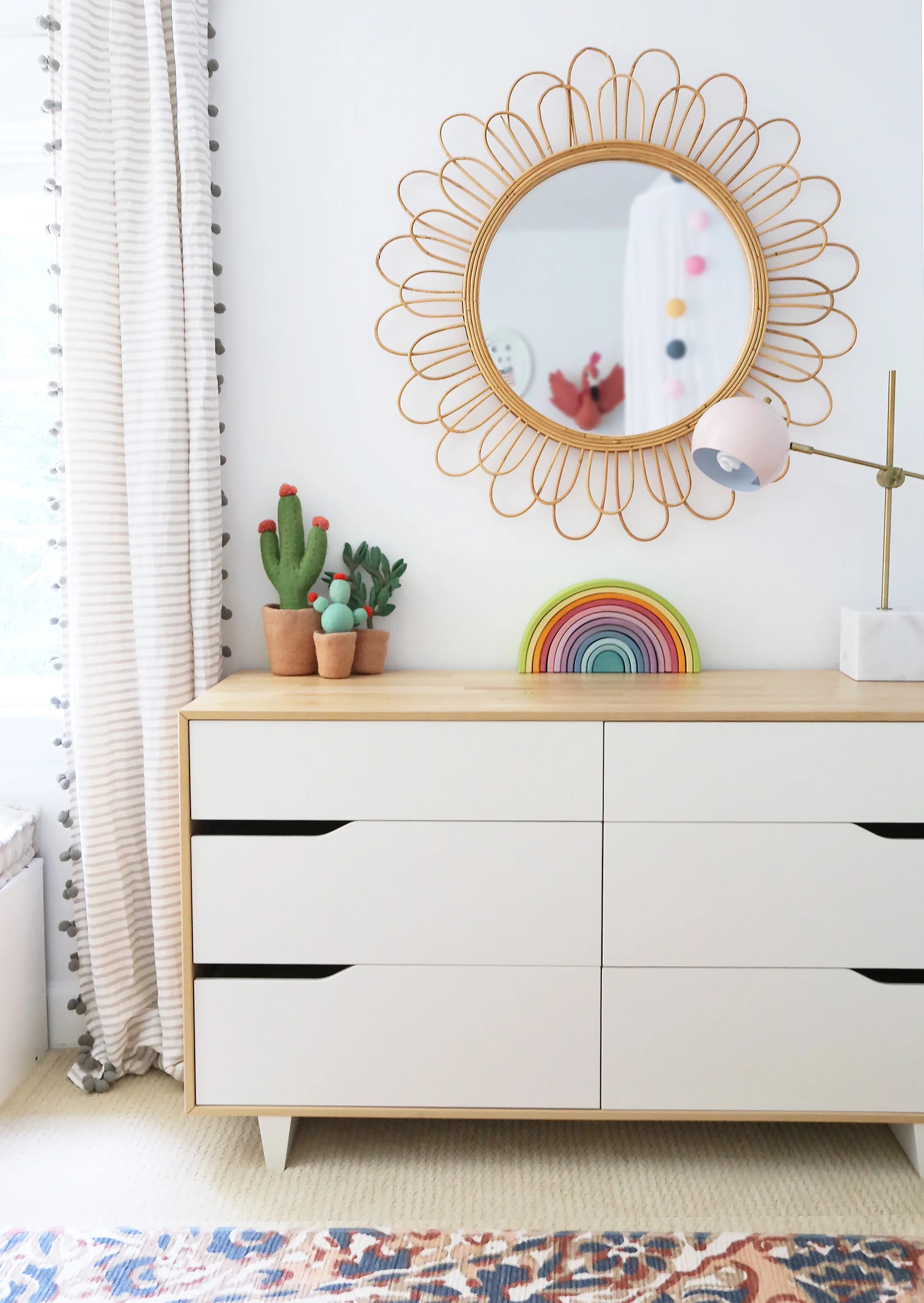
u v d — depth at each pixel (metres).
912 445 1.82
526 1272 1.33
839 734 1.45
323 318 1.82
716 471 1.63
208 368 1.73
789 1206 1.47
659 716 1.45
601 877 1.48
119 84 1.68
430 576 1.87
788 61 1.75
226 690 1.62
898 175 1.77
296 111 1.79
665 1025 1.50
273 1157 1.55
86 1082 1.78
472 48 1.77
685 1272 1.33
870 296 1.80
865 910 1.48
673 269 1.78
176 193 1.71
